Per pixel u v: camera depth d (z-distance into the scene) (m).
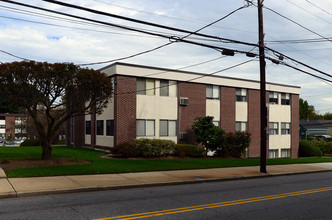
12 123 72.06
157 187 12.10
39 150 23.48
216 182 13.94
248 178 15.68
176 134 25.97
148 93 24.62
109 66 24.08
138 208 8.52
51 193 10.12
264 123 17.39
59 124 17.45
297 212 8.71
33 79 15.22
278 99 34.47
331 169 20.80
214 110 28.53
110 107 24.22
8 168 13.91
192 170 16.50
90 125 28.36
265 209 8.93
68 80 15.88
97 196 10.02
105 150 24.69
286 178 16.41
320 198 10.93
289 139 35.34
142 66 24.16
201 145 27.28
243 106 30.84
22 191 9.77
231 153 25.28
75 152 23.12
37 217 7.36
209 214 8.13
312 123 72.75
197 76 27.23
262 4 17.19
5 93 15.26
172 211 8.31
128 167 15.71
